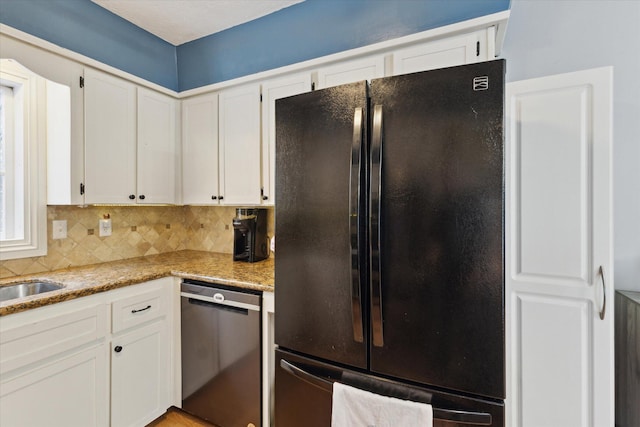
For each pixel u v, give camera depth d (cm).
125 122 204
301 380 129
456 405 103
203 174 230
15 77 174
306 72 189
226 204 220
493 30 146
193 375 187
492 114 97
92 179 186
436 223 104
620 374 148
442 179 103
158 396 186
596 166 116
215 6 202
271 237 237
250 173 208
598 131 116
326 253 122
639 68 154
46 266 189
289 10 204
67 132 177
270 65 212
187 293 189
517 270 129
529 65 172
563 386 122
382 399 109
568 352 121
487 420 99
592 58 161
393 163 109
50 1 174
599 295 116
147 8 203
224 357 175
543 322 125
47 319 136
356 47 183
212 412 180
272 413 163
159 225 260
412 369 108
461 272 101
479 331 99
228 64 228
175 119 238
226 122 218
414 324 107
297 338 129
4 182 177
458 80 101
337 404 116
